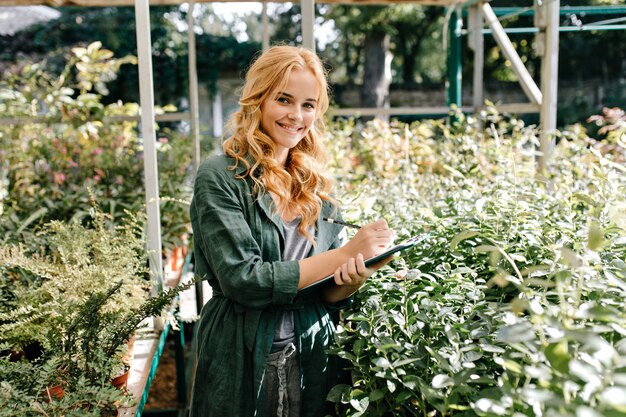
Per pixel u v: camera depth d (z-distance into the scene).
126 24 10.17
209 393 1.61
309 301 1.65
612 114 3.89
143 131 2.44
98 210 2.30
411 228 2.04
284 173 1.63
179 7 10.32
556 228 1.74
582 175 2.77
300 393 1.62
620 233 1.46
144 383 2.03
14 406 1.28
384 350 1.26
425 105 12.40
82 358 1.54
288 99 1.62
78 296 1.89
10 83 5.38
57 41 10.30
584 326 1.09
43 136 4.43
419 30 14.36
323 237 1.73
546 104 3.52
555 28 3.46
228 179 1.58
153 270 2.45
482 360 1.29
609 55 9.96
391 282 1.62
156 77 10.15
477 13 5.18
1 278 1.99
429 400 1.11
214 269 1.52
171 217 3.88
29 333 1.79
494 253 1.07
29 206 3.86
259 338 1.56
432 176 3.22
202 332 1.66
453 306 1.48
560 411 0.83
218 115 11.09
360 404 1.29
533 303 0.99
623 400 0.77
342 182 3.33
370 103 12.85
